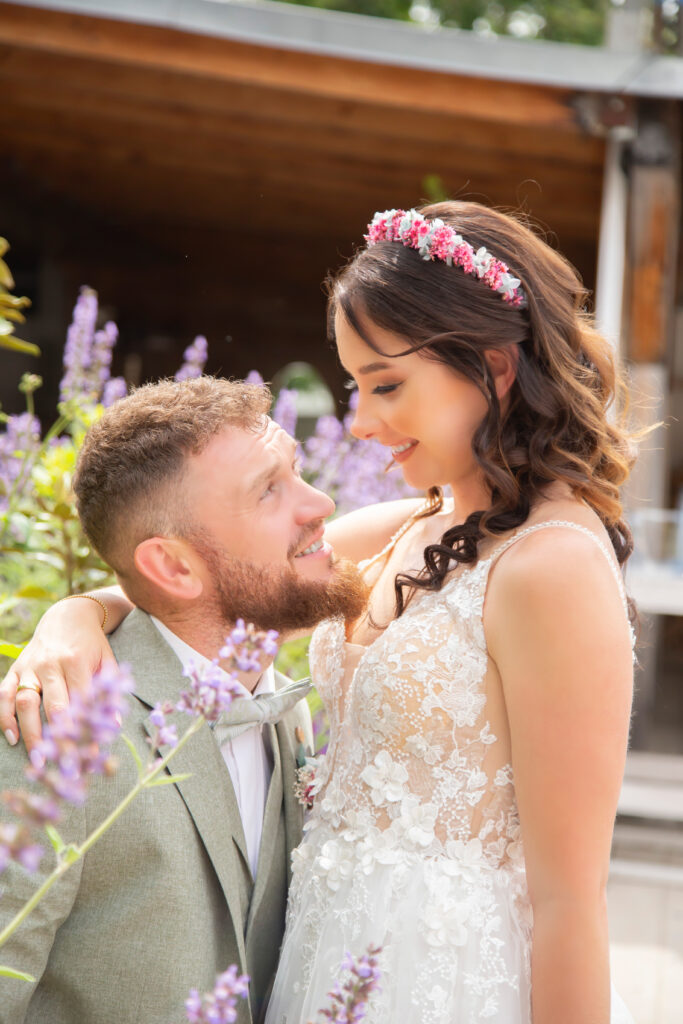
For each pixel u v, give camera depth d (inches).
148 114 216.7
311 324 423.8
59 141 248.8
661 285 173.5
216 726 48.4
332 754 52.5
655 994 99.6
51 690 44.1
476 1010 45.1
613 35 177.3
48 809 24.3
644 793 152.5
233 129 222.5
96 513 48.8
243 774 51.2
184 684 47.7
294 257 379.2
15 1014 41.2
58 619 49.3
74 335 91.4
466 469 51.1
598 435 50.9
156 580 48.0
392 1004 45.9
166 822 44.4
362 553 61.7
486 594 46.9
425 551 50.6
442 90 169.2
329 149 233.1
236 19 156.2
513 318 48.9
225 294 412.2
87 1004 44.1
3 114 229.0
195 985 44.1
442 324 47.6
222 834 46.7
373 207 294.2
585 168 225.3
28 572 87.7
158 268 391.9
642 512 156.3
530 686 43.7
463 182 249.1
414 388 48.3
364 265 49.3
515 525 47.9
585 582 43.4
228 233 351.3
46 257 340.8
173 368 416.8
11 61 191.8
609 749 42.9
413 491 108.0
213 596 48.8
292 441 50.8
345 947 47.3
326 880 49.5
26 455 76.4
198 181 283.6
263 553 48.3
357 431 50.7
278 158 249.1
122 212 330.6
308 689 51.4
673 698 216.8
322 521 50.8
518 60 165.0
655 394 174.4
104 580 77.2
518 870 48.0
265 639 34.0
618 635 43.4
